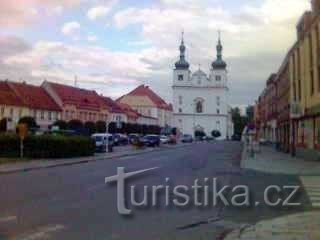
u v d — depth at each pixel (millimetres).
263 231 10242
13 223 10914
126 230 10453
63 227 10562
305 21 40250
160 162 35938
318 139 35656
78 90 113375
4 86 89188
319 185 20062
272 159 40406
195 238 9820
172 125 166000
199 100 165000
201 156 46156
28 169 28734
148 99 156000
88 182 20453
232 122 178750
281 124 59406
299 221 11492
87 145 43906
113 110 122500
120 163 34781
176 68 165875
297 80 44625
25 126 37906
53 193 16562
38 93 97688
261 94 110875
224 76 164625
